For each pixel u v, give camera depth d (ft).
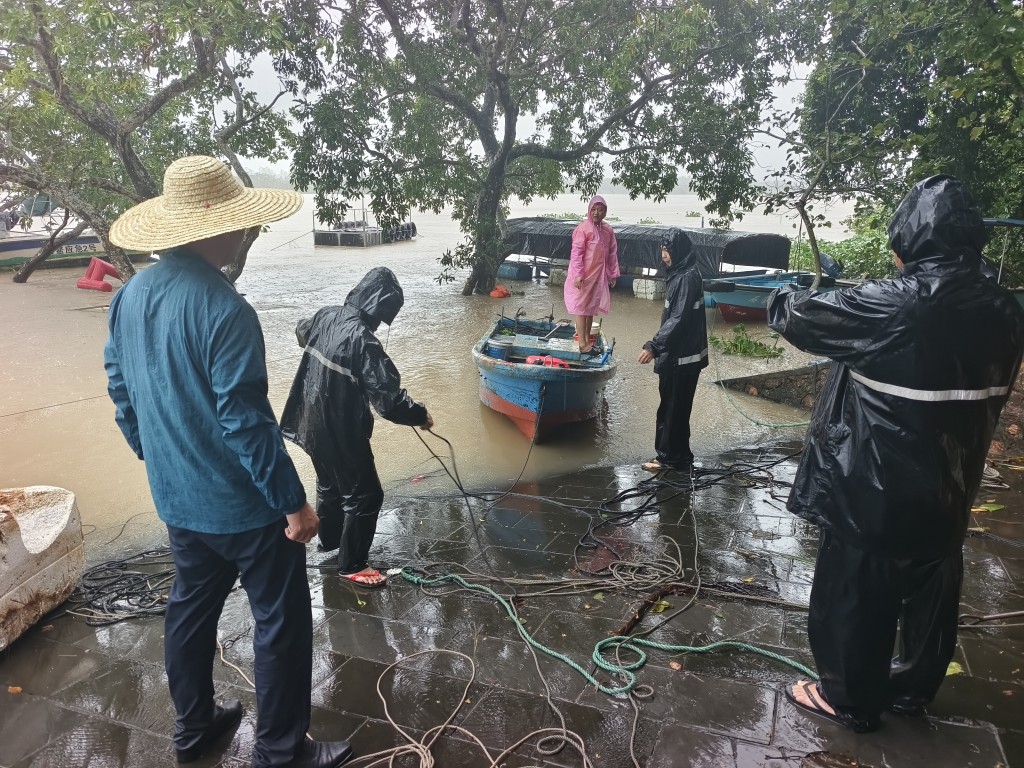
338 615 12.75
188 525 8.30
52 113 35.27
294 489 8.02
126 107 43.91
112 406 29.40
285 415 14.26
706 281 47.98
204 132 50.62
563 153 56.34
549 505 18.35
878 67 27.45
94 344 41.22
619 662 10.94
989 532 15.35
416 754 9.15
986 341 7.75
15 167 35.73
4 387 32.24
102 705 10.32
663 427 20.39
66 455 23.95
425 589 13.70
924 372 7.70
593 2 45.85
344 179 51.06
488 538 16.26
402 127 55.06
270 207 8.49
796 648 11.32
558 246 66.64
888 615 8.59
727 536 15.92
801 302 8.57
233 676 10.95
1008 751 8.93
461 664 11.13
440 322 48.73
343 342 12.98
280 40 33.76
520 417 24.30
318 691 10.52
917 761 8.79
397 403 12.81
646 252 59.21
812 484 8.82
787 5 41.75
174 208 8.26
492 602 13.11
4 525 11.78
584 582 13.74
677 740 9.27
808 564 14.44
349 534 13.73
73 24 30.22
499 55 47.42
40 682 10.90
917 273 7.94
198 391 7.85
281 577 8.47
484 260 60.08
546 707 10.04
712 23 42.32
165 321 7.80
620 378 33.68
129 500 20.20
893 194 27.43
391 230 57.36
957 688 10.18
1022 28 17.94
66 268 76.38
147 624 12.62
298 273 73.41
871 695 8.94
